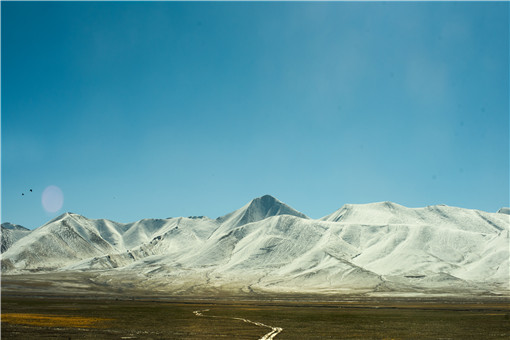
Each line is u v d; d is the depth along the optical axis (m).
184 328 67.88
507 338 59.97
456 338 59.59
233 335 59.88
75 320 76.44
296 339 56.91
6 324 65.94
